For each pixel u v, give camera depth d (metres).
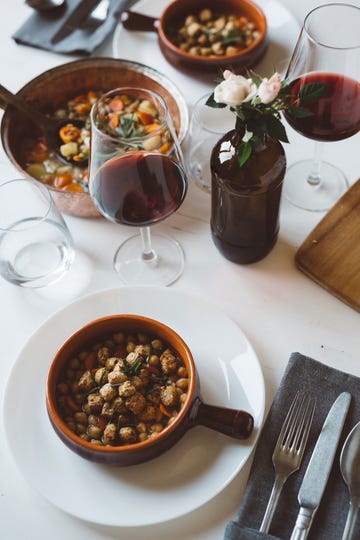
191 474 0.87
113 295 1.02
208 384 0.94
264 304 1.05
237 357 0.96
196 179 1.19
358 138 1.23
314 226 1.12
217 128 1.21
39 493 0.87
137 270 1.10
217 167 0.93
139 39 1.38
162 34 1.30
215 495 0.85
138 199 0.95
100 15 1.41
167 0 1.42
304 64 0.99
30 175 1.16
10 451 0.90
